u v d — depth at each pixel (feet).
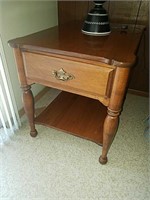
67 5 3.86
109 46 2.19
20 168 2.65
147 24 3.54
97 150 2.96
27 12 3.14
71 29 3.01
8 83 2.81
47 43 2.19
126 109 3.93
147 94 4.32
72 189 2.41
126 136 3.26
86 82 2.07
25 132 3.24
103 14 2.59
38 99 4.12
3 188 2.39
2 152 2.87
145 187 2.45
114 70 1.84
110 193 2.38
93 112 3.19
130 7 3.47
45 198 2.31
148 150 2.99
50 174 2.58
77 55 1.90
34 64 2.23
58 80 2.23
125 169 2.68
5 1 2.62
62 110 3.22
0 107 2.86
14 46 2.16
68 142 3.10
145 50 3.82
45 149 2.95
